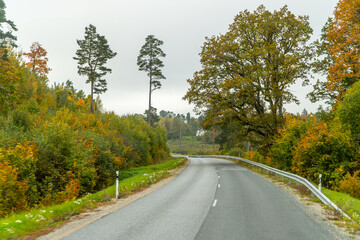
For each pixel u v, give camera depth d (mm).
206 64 37094
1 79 26953
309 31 33750
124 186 17500
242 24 34812
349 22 26734
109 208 11055
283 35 34156
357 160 20250
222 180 21000
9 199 11477
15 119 21438
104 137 28609
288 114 32875
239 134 37812
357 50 25781
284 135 27016
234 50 35875
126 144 35031
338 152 20734
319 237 7055
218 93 36781
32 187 13969
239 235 7148
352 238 7027
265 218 9078
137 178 22516
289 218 9133
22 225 7816
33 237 7043
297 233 7387
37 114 24719
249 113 38188
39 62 56406
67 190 15516
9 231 7070
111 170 25641
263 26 34000
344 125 21922
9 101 27734
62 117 25297
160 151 54344
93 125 31672
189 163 43438
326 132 21312
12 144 14742
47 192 14969
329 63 32750
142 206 11180
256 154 42500
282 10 34562
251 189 16219
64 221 8867
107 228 7816
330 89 28562
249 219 8922
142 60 57688
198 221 8633
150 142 48281
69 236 7051
